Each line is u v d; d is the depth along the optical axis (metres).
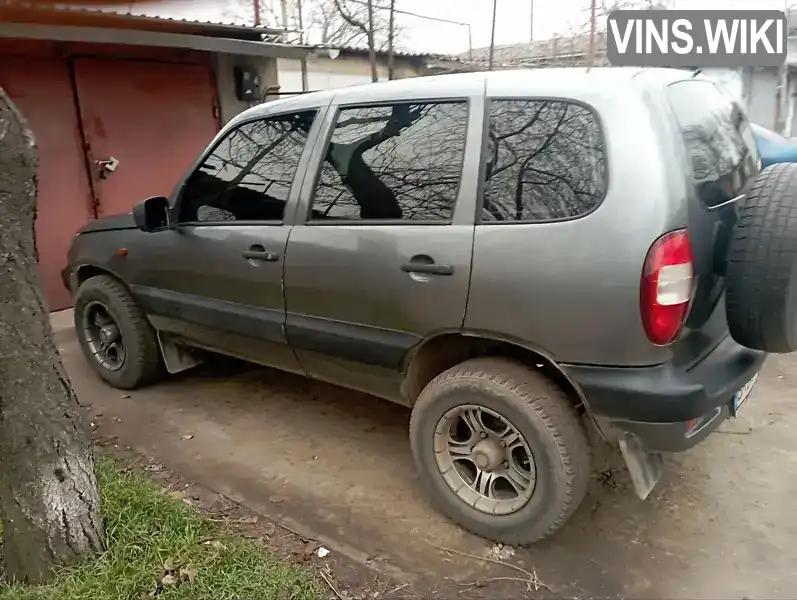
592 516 3.00
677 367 2.38
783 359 4.67
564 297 2.38
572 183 2.39
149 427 3.94
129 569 2.50
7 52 5.79
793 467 3.32
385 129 2.94
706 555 2.72
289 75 10.90
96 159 6.54
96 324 4.52
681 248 2.25
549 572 2.65
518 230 2.47
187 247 3.66
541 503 2.62
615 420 2.43
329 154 3.12
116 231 4.14
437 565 2.70
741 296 2.42
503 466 2.79
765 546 2.76
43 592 2.39
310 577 2.57
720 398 2.42
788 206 2.36
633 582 2.58
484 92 2.67
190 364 4.43
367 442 3.73
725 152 2.70
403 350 2.87
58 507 2.47
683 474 3.29
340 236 2.97
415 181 2.79
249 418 4.04
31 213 2.31
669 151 2.29
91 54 6.33
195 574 2.50
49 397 2.43
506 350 2.79
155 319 4.06
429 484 2.96
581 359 2.42
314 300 3.12
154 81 6.88
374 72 8.02
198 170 3.68
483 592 2.54
